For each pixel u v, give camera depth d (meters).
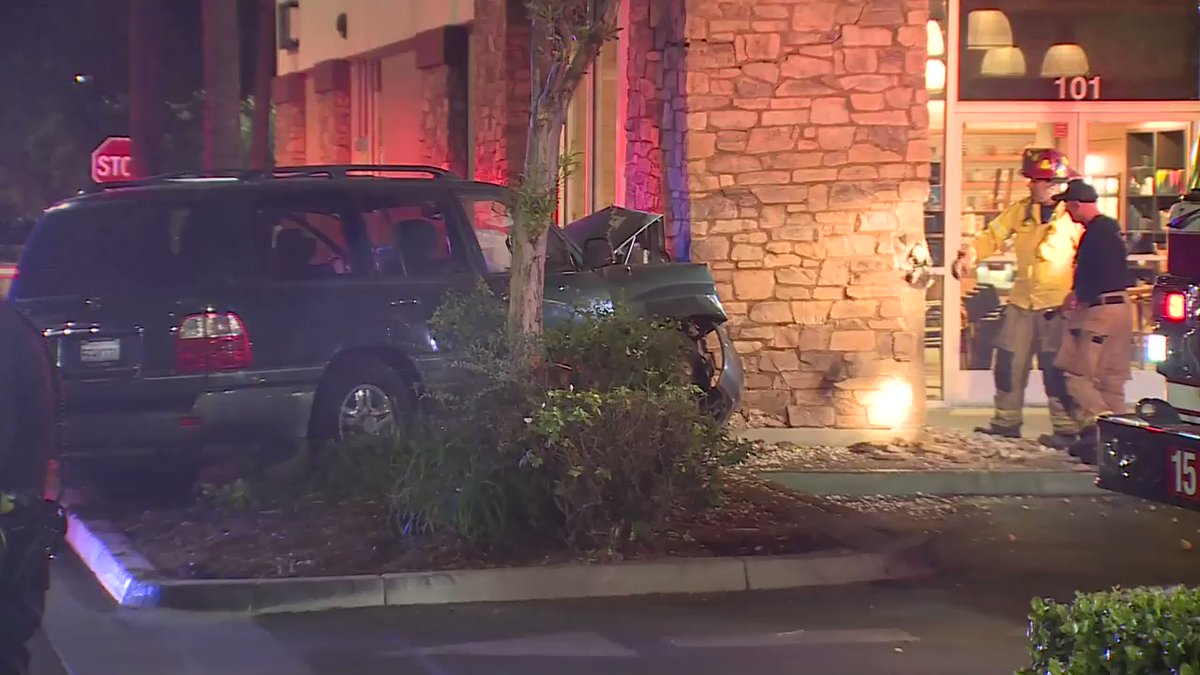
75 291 11.36
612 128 18.69
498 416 9.87
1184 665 4.68
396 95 25.50
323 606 9.05
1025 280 14.20
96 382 10.89
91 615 8.88
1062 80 15.95
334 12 28.33
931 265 15.47
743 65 14.38
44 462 5.71
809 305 14.53
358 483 10.70
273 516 10.51
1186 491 8.20
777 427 14.52
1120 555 10.73
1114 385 13.51
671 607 9.15
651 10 15.52
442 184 12.13
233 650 8.13
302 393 11.23
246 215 11.35
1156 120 16.03
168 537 10.18
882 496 12.79
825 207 14.48
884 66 14.45
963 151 16.03
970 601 9.34
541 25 10.31
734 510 11.09
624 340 10.13
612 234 13.83
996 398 14.57
